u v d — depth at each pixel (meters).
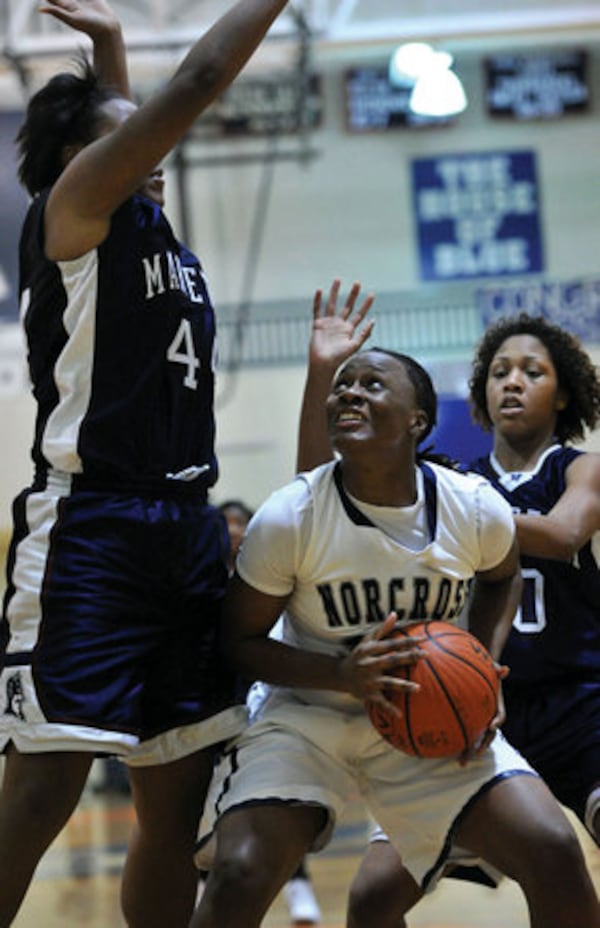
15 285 22.12
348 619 4.67
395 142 24.39
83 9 5.37
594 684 5.27
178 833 4.88
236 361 23.44
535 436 5.76
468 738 4.46
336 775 4.72
